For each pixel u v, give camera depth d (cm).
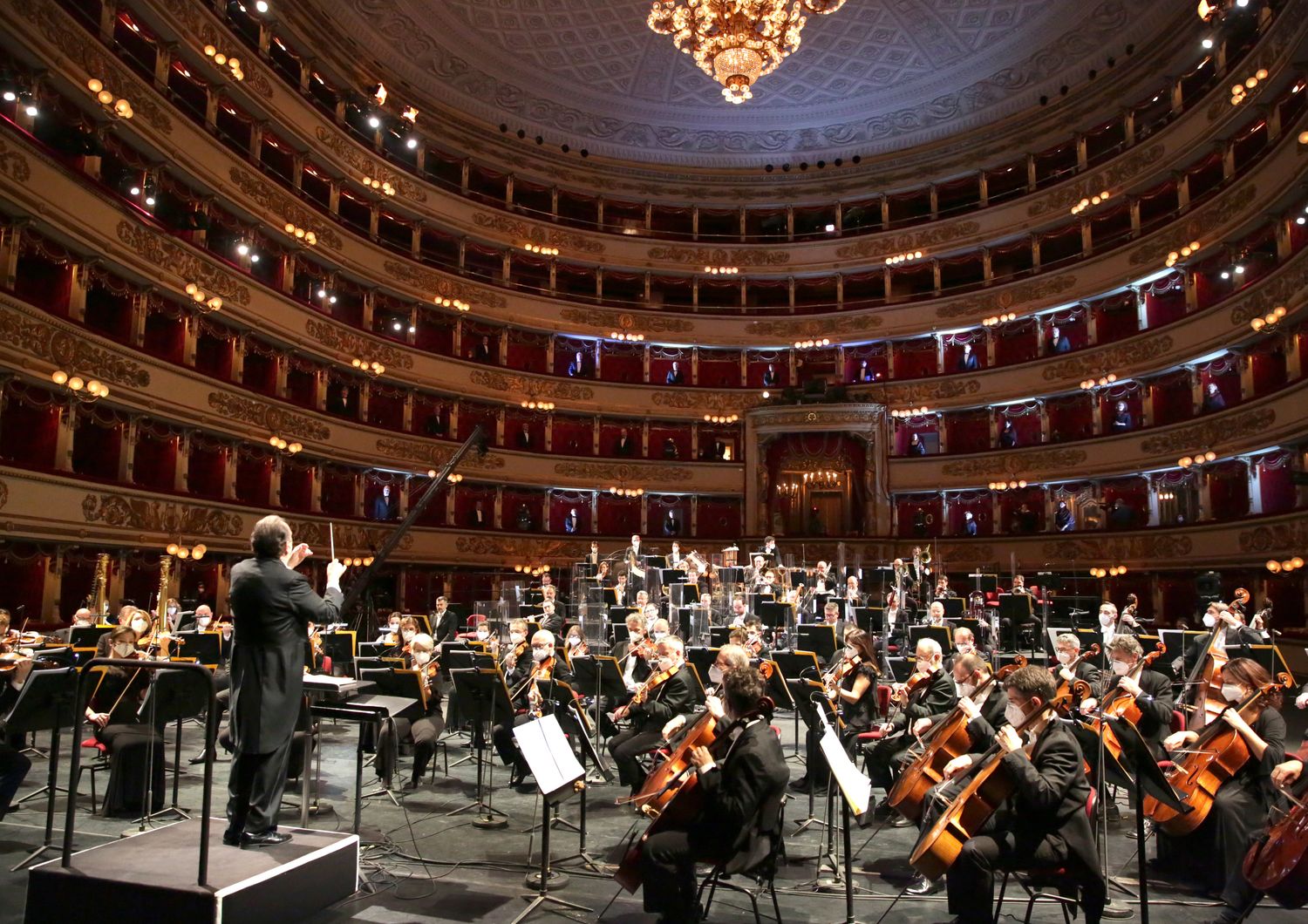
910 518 3309
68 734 1232
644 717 878
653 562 2338
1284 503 2278
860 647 914
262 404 2386
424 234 3294
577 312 3466
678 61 3198
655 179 3653
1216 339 2438
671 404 3500
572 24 3022
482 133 3400
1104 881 525
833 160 3606
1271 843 539
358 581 1573
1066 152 3203
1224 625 1198
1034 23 2931
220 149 2256
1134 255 2802
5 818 802
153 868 532
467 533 3042
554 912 610
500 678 828
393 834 785
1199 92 2605
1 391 1614
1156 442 2652
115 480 1853
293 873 553
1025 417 3159
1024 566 2914
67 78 1725
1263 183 2228
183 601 1972
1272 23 2125
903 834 798
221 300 2214
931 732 706
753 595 1756
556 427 3444
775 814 548
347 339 2770
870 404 3291
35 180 1641
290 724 582
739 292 3709
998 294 3206
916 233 3425
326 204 2883
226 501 2197
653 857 536
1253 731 638
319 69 2800
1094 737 661
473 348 3347
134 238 1930
